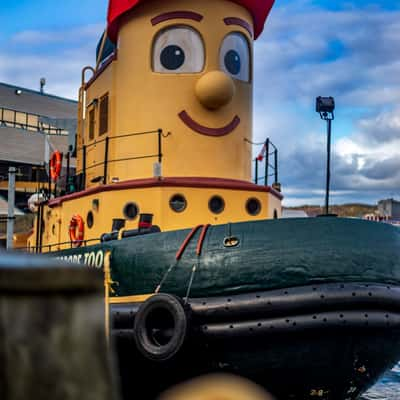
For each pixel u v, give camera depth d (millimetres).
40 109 51969
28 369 1419
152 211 10430
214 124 11602
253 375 8219
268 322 7793
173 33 11703
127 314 8508
